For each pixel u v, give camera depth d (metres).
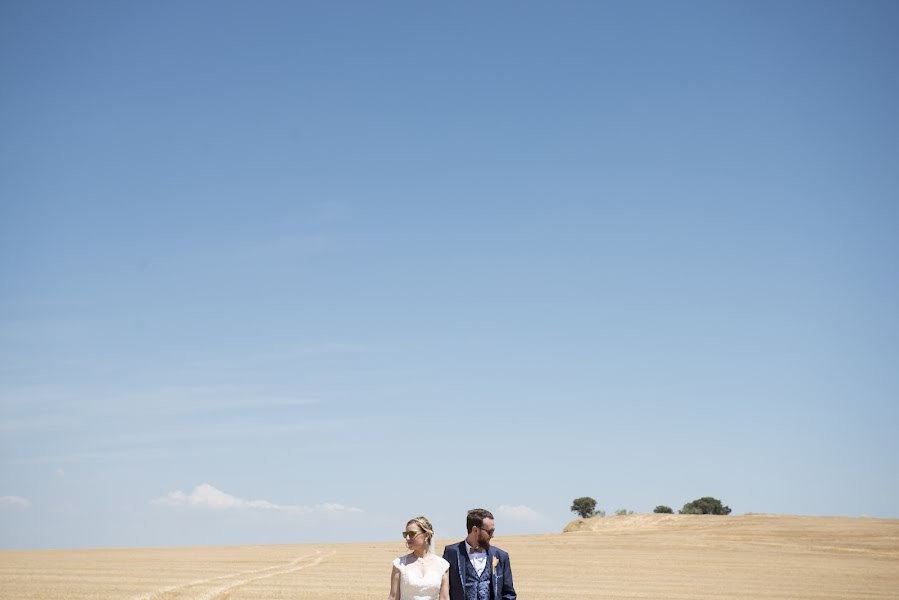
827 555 67.88
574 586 42.62
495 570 10.40
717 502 159.38
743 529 93.19
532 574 50.88
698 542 80.56
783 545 77.06
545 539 89.19
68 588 37.47
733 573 51.88
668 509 154.62
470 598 10.26
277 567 53.38
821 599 37.47
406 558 10.46
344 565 55.66
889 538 81.75
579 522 116.06
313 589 37.62
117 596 33.81
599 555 68.38
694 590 40.88
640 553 70.38
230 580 42.50
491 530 10.50
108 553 72.00
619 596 37.62
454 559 10.44
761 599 37.06
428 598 10.20
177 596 34.06
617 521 112.44
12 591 35.91
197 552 73.50
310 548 80.00
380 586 39.41
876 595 39.47
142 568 51.66
